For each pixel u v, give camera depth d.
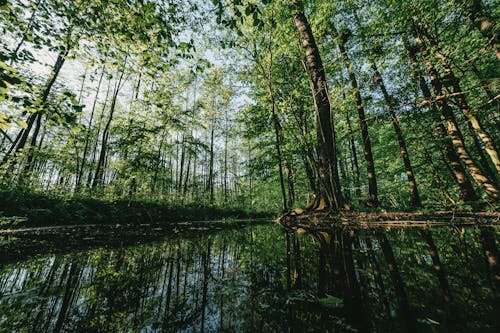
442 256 3.38
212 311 1.84
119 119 15.54
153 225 10.55
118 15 4.58
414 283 2.39
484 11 4.96
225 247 4.80
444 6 5.50
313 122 12.78
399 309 1.84
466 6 5.11
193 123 21.17
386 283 2.41
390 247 4.04
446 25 5.93
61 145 13.38
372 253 3.67
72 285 2.41
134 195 13.20
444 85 6.58
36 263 3.21
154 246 4.85
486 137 6.52
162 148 17.38
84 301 2.02
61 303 1.96
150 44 4.71
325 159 7.84
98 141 20.97
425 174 12.27
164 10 4.46
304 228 7.55
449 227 6.01
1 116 2.15
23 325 1.55
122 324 1.62
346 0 7.45
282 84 11.69
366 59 7.58
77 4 4.40
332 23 8.62
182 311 1.84
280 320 1.69
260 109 13.90
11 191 6.98
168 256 3.90
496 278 2.42
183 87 15.68
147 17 4.12
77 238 5.74
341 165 14.88
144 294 2.21
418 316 1.71
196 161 28.47
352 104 10.68
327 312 1.82
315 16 8.32
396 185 13.24
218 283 2.54
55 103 2.54
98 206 10.34
